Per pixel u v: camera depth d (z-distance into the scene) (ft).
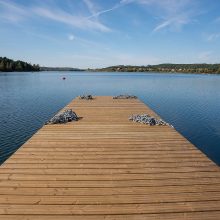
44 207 12.26
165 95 92.94
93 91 104.58
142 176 15.67
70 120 31.53
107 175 15.78
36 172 16.11
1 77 224.94
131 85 140.56
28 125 45.85
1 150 33.14
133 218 11.51
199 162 18.02
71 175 15.72
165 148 21.06
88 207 12.32
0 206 12.31
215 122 50.57
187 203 12.71
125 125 29.27
